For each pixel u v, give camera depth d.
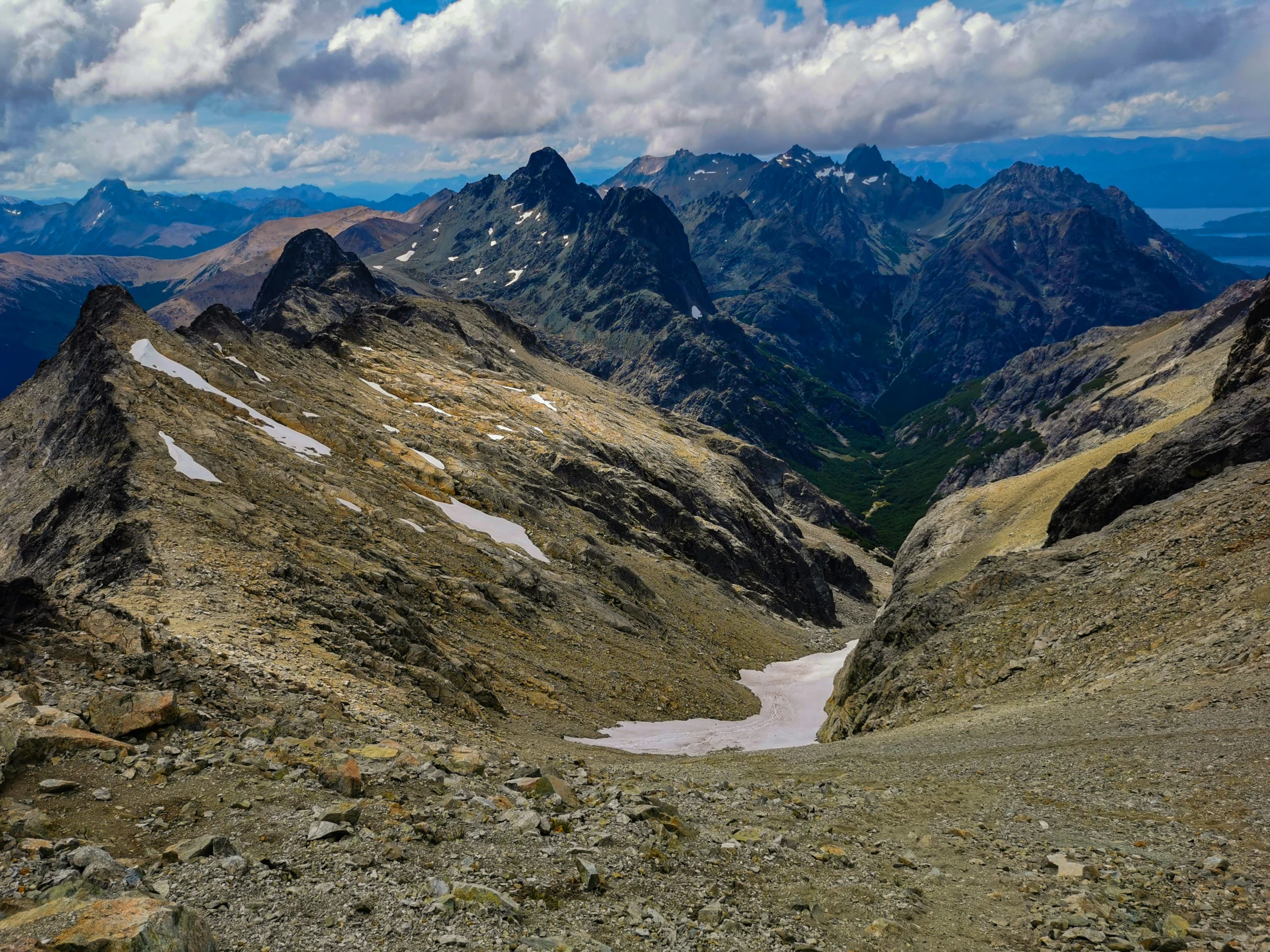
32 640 20.44
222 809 14.59
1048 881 15.04
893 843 17.97
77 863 11.72
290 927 10.89
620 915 12.80
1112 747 23.50
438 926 11.37
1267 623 29.78
